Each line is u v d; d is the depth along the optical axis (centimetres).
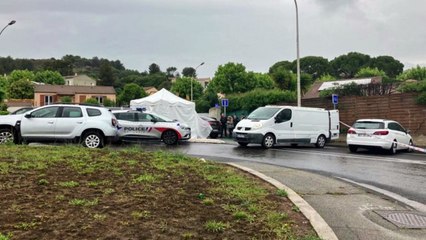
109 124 1623
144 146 1903
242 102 3534
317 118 2167
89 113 1617
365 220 691
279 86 6309
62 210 607
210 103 4584
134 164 1009
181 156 1211
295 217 665
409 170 1304
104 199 677
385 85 2766
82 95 8381
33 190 708
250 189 828
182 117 2589
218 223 585
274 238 552
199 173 960
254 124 1964
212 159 1461
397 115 2545
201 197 729
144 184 799
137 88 7950
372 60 9706
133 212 612
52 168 902
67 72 13462
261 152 1772
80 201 648
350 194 891
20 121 1580
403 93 2517
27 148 1243
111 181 806
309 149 2041
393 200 864
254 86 6309
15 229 523
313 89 6084
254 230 577
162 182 832
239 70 6338
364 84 2881
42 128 1573
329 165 1397
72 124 1588
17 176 804
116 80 12025
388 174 1221
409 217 723
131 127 2009
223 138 2997
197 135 2623
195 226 575
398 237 608
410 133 2467
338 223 666
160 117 2088
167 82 11231
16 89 8631
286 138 2038
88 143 1596
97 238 509
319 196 854
